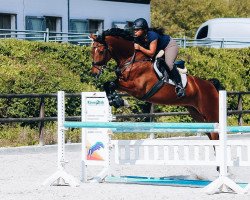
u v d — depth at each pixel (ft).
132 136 75.41
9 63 78.69
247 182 47.39
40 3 113.29
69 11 117.60
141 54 48.93
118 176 48.60
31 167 55.31
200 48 97.96
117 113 79.87
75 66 85.35
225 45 114.73
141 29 48.85
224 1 197.67
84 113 49.21
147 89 48.98
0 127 70.74
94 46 49.47
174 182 45.57
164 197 40.16
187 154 44.62
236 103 95.71
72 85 79.30
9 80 73.77
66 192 42.19
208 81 52.90
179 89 49.44
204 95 51.29
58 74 80.89
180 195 41.01
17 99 73.20
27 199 39.37
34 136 70.85
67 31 117.08
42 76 77.36
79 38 109.50
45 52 84.28
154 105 79.51
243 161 43.47
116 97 48.42
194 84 50.85
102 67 49.70
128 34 49.03
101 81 85.71
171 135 80.02
